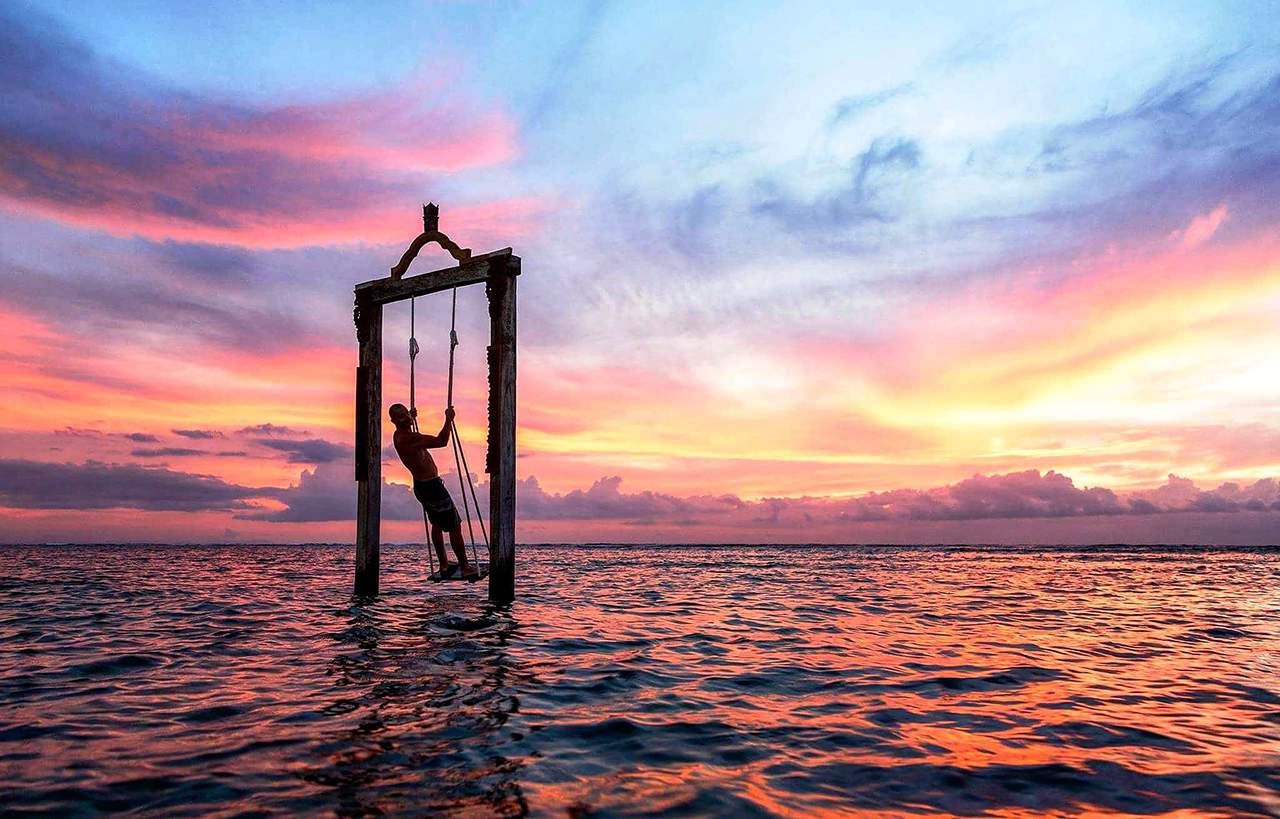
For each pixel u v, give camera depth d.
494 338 11.43
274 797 3.25
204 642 7.77
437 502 11.04
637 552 76.88
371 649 7.32
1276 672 6.52
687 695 5.40
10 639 8.08
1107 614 11.45
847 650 7.61
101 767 3.66
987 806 3.26
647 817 3.04
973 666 6.69
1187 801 3.34
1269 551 86.19
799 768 3.75
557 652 7.24
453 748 4.00
